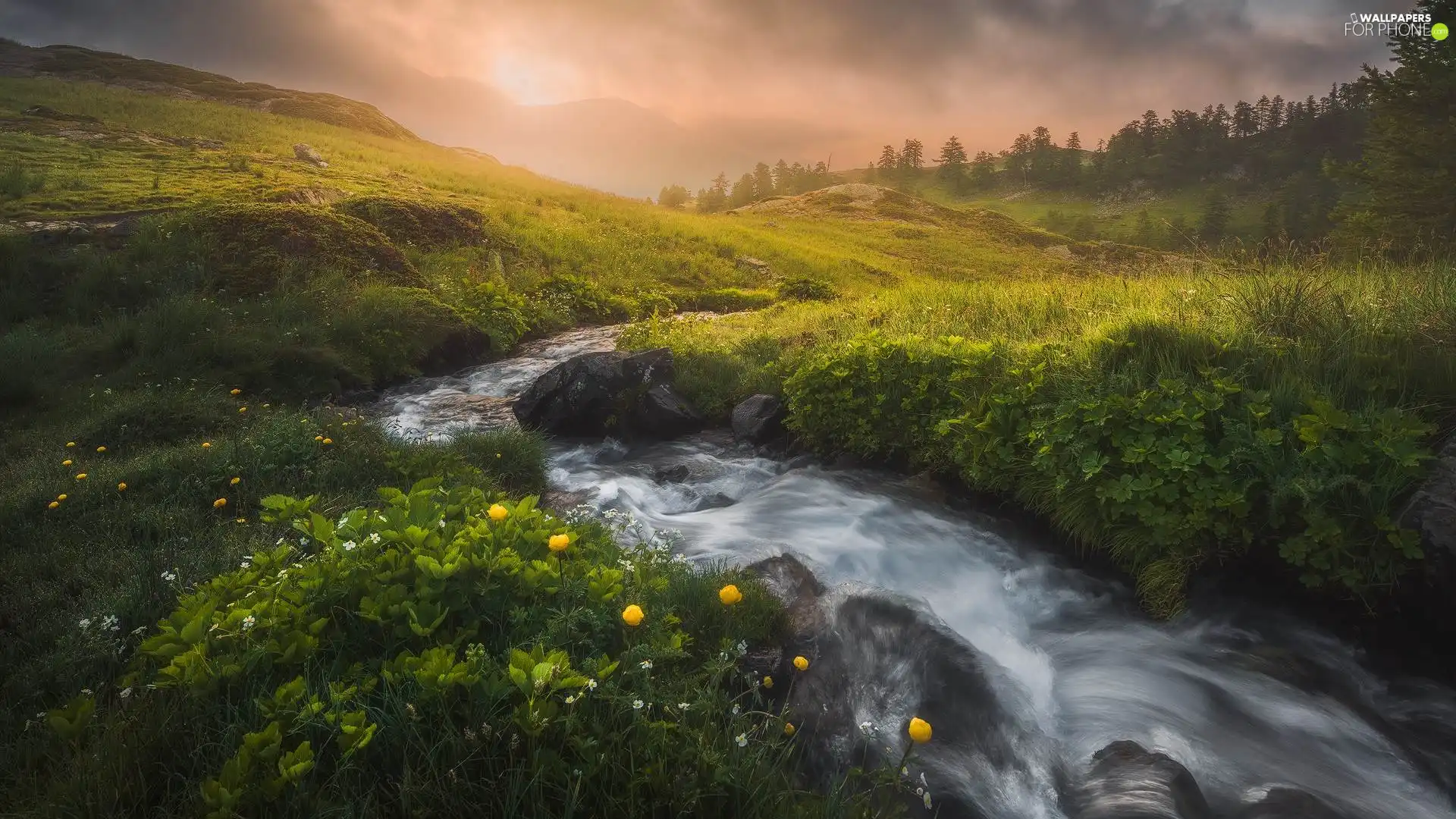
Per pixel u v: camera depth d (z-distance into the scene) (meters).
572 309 18.36
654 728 2.31
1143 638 4.46
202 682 2.31
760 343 10.92
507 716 2.23
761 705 3.13
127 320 11.05
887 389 7.35
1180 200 145.75
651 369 9.41
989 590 5.08
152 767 2.13
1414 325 5.43
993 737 3.30
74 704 2.34
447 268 18.47
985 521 6.07
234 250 14.30
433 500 3.77
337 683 2.24
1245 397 5.12
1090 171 171.38
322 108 50.97
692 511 6.58
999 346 7.20
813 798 2.45
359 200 20.00
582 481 7.33
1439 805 3.15
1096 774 3.09
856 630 3.97
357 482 5.93
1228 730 3.55
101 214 15.54
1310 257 7.57
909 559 5.38
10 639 3.38
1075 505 5.28
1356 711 3.76
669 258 25.80
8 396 8.48
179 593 3.50
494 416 10.02
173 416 7.59
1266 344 5.67
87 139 25.50
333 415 7.95
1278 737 3.53
